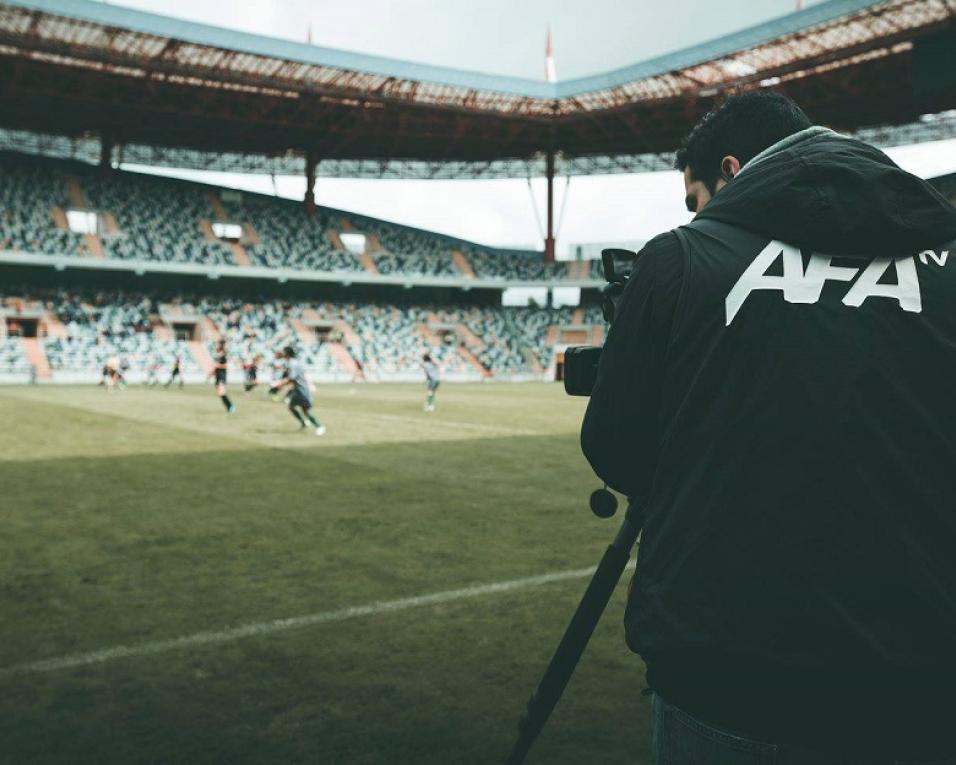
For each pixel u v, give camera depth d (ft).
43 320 147.33
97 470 33.73
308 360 165.68
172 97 159.53
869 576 3.71
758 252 4.19
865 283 4.03
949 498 3.87
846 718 3.67
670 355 4.32
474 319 201.26
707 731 3.95
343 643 13.34
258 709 10.78
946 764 3.73
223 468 34.73
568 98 172.35
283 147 193.57
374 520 23.84
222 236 180.04
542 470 34.99
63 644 13.20
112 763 9.29
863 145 4.38
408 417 66.18
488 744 9.84
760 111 4.96
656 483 4.39
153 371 127.65
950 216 4.16
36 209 160.25
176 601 15.64
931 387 3.93
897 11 123.85
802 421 3.84
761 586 3.79
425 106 168.45
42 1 123.03
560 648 5.95
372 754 9.56
